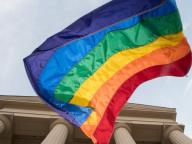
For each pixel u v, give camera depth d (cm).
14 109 5016
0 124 4431
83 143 4700
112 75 2064
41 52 1975
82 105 1975
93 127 1945
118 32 2102
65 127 4444
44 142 3756
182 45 2084
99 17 2023
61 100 1962
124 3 2025
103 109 1998
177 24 2059
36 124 4684
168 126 4738
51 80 1969
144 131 4800
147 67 2102
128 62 2094
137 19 2102
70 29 2009
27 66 1939
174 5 2030
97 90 2019
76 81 2005
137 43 2111
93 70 2041
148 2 2044
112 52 2092
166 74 2117
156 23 2088
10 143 4606
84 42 2059
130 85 2073
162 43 2105
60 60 1997
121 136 4228
